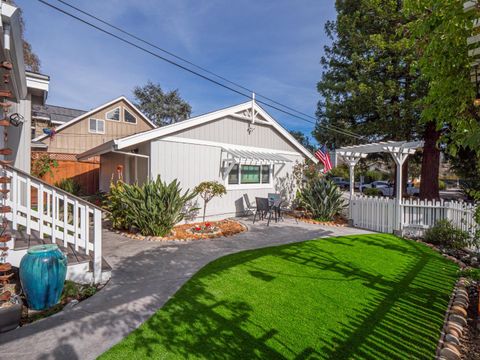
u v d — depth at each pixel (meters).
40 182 4.81
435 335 3.49
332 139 20.41
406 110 15.04
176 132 10.23
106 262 5.66
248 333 3.43
